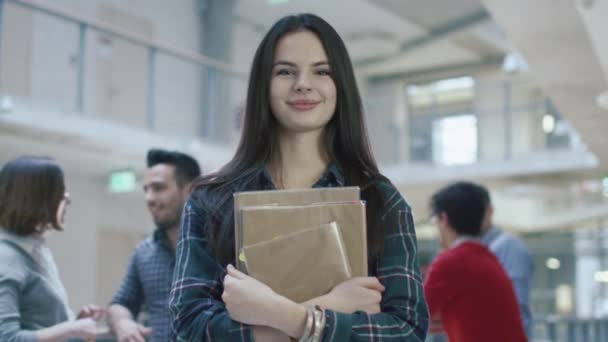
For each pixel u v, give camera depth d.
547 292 13.99
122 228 10.26
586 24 4.18
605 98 5.93
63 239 9.25
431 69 15.15
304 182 1.35
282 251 1.15
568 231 14.55
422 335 1.22
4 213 2.20
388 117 11.52
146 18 11.53
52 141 7.74
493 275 2.56
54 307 2.22
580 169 10.15
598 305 13.51
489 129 10.91
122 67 10.76
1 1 7.68
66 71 9.88
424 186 11.41
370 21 13.61
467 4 12.15
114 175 9.35
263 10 13.13
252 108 1.35
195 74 11.80
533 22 4.49
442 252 2.66
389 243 1.27
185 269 1.25
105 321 2.62
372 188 1.32
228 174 1.33
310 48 1.33
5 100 7.03
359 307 1.16
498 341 2.51
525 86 10.78
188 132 11.52
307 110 1.32
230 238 1.25
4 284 2.08
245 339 1.15
